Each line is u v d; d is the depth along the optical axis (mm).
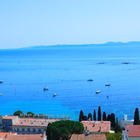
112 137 183500
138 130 143250
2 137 185000
